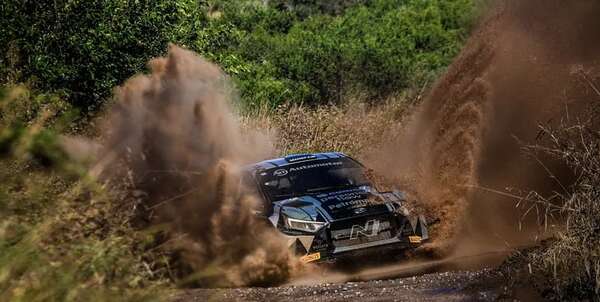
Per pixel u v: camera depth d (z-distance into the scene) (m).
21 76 31.89
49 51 34.72
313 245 22.67
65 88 34.38
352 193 24.72
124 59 36.12
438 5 95.75
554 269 15.52
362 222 23.09
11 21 34.09
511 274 16.95
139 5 37.50
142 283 15.45
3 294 13.42
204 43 42.56
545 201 18.36
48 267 13.93
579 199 16.55
